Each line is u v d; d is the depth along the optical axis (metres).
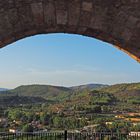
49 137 12.55
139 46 5.89
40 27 5.92
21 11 5.81
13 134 12.05
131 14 5.84
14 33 5.86
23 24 5.84
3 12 5.79
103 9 5.85
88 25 5.87
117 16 5.85
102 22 5.86
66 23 5.86
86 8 5.85
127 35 5.87
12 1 5.80
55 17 5.84
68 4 5.85
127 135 12.78
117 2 5.85
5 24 5.80
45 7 5.84
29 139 12.23
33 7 5.82
